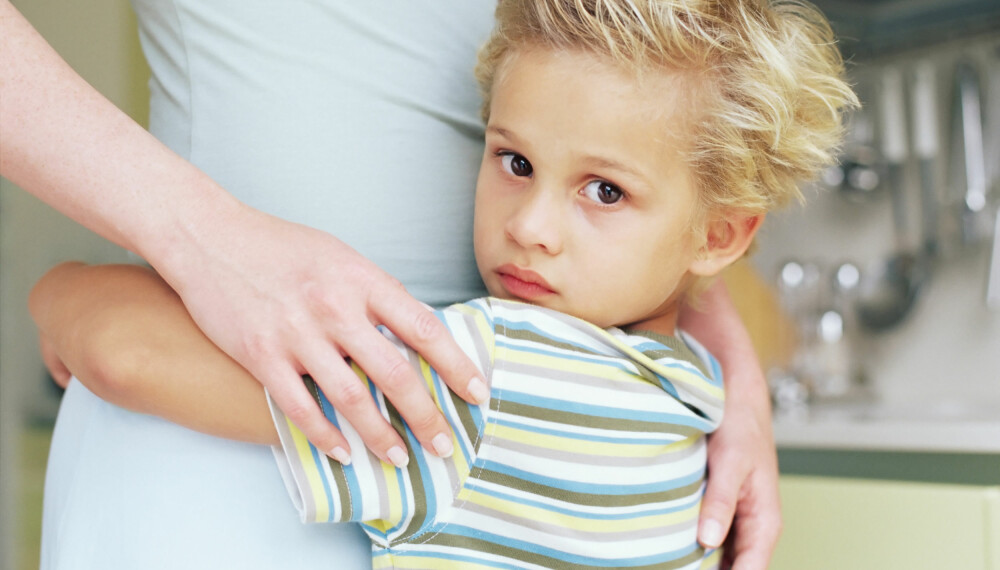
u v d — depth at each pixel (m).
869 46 2.13
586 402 0.61
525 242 0.61
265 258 0.53
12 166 0.53
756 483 0.78
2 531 1.95
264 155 0.66
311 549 0.62
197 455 0.61
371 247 0.69
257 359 0.52
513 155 0.64
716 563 0.74
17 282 2.04
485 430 0.59
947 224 2.09
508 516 0.60
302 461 0.55
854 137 2.13
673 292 0.70
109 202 0.53
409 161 0.70
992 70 2.02
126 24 2.18
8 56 0.52
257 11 0.66
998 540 1.17
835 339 2.15
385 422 0.54
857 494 1.27
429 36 0.71
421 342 0.54
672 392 0.67
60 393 2.09
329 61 0.67
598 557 0.61
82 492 0.64
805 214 2.26
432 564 0.60
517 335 0.60
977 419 1.66
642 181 0.61
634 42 0.59
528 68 0.62
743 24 0.65
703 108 0.63
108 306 0.57
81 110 0.53
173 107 0.68
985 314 2.05
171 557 0.60
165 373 0.54
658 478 0.65
